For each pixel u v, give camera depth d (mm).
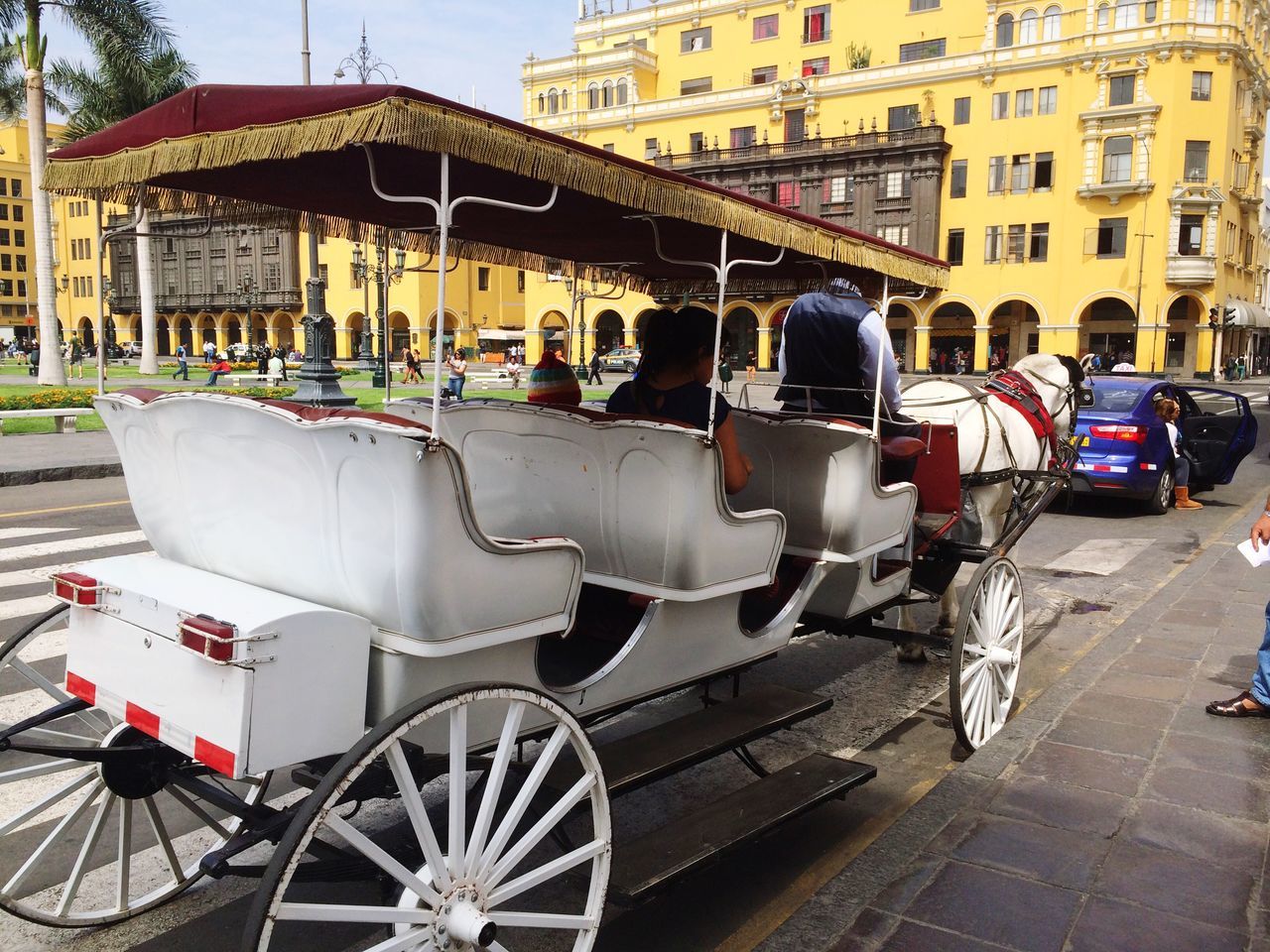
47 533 9633
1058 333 48062
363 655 2629
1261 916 3184
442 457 2480
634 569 3627
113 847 3902
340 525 2693
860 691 5867
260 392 24531
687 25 57969
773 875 3771
